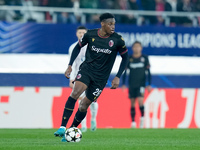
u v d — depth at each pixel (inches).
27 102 1994.3
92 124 1712.6
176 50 2783.0
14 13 2662.4
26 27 2603.3
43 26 2623.0
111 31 1054.4
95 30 1080.2
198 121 2150.6
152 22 2822.3
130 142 1151.0
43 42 2623.0
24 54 2603.3
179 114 2140.7
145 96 2142.0
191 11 2925.7
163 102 2140.7
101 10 2746.1
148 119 2132.1
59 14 2696.9
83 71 1069.8
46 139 1255.5
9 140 1214.3
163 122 2132.1
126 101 2112.5
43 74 2541.8
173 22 2847.0
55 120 2017.7
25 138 1311.5
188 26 2812.5
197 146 1031.6
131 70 2158.0
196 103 2156.7
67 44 2647.6
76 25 2647.6
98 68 1067.9
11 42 2583.7
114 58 1087.6
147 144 1077.8
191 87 2728.8
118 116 2095.2
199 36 2805.1
